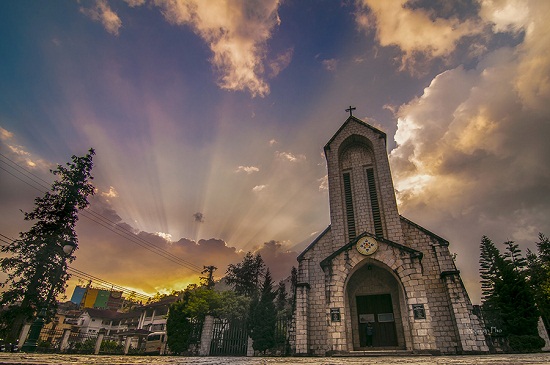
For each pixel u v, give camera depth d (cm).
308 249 2362
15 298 2597
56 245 2800
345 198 2533
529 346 1700
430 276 1970
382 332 1970
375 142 2622
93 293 6831
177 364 677
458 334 1697
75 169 3117
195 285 4097
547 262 4022
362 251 1912
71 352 2280
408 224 2220
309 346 1927
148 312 5141
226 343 2202
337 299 1827
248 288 5106
